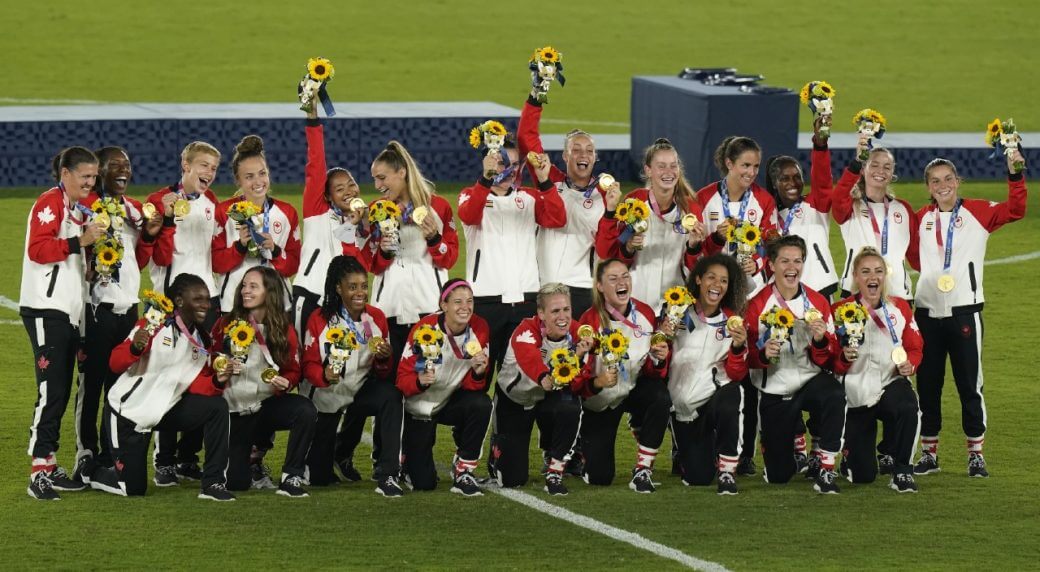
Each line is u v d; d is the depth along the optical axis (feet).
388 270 116.98
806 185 257.34
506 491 112.27
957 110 347.77
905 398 112.27
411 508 107.24
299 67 379.55
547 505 108.27
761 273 120.06
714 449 114.32
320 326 110.11
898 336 113.09
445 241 118.11
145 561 95.30
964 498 110.93
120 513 105.09
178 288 107.24
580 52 402.31
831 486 112.06
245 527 102.22
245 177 117.29
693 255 117.29
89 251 109.60
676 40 417.69
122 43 393.09
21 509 105.81
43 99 334.03
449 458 123.54
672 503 109.29
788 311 108.88
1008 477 116.88
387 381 111.45
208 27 411.95
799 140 273.54
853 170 120.47
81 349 111.34
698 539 100.37
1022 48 415.44
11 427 127.95
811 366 112.88
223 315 110.11
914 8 451.94
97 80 358.02
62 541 98.99
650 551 97.81
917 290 120.57
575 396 111.75
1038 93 368.27
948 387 144.77
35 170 244.01
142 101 339.16
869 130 120.26
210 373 108.17
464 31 419.13
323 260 121.08
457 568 94.43
